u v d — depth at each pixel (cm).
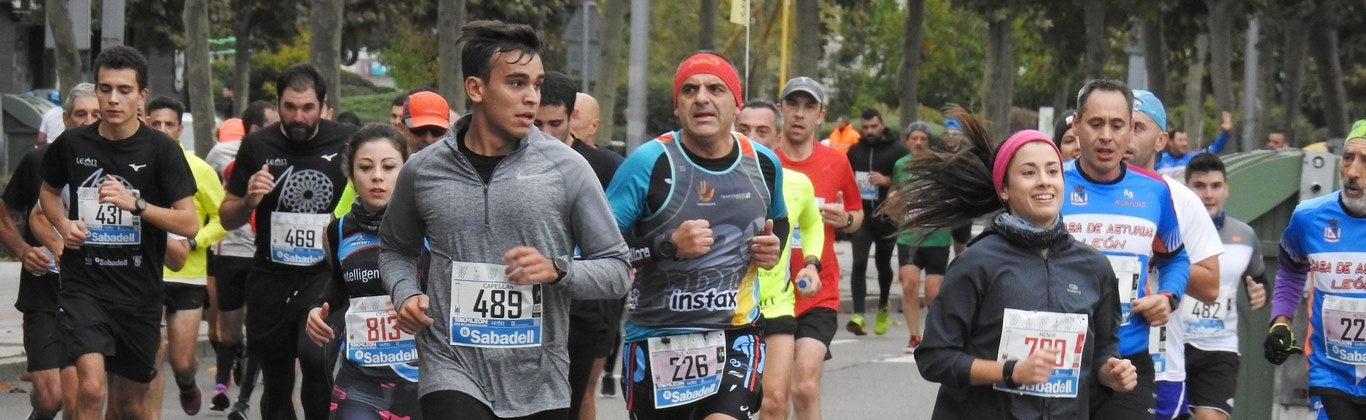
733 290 623
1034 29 2873
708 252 616
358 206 648
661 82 5216
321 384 727
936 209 589
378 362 637
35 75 3897
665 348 620
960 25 5009
